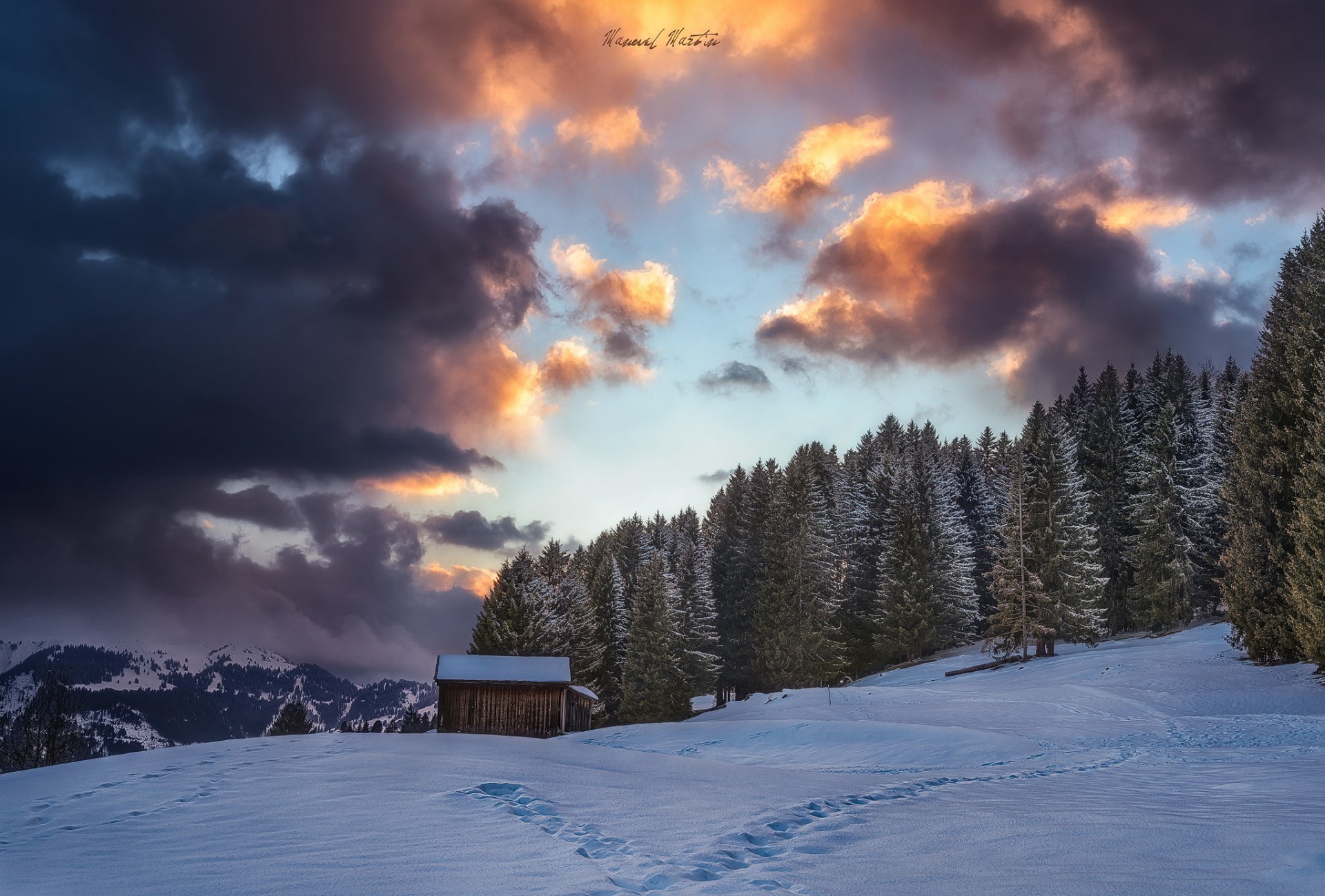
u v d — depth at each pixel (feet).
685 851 21.09
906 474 251.60
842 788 36.63
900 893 16.99
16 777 35.47
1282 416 133.08
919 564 221.46
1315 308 129.59
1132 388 287.28
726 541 274.16
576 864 19.35
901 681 188.34
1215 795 32.83
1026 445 211.61
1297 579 115.34
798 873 18.97
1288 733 79.15
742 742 88.84
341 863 19.39
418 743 47.96
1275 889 16.61
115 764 37.91
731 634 246.27
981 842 22.74
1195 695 113.50
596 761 42.70
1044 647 184.44
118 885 17.65
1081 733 84.89
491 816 25.31
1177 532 186.39
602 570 254.47
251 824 24.20
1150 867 18.97
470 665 135.74
